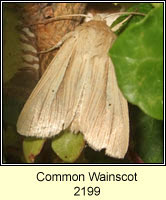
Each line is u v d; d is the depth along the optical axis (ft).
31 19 0.22
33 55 0.24
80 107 0.21
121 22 0.21
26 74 0.25
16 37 0.23
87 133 0.21
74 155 0.20
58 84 0.21
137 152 0.21
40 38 0.22
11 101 0.25
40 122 0.20
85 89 0.21
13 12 0.23
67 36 0.21
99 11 0.24
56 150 0.20
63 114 0.21
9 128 0.25
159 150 0.20
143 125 0.21
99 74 0.21
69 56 0.21
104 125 0.21
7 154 0.25
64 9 0.22
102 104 0.21
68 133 0.21
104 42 0.21
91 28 0.21
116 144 0.20
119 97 0.21
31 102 0.20
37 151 0.20
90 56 0.21
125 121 0.20
